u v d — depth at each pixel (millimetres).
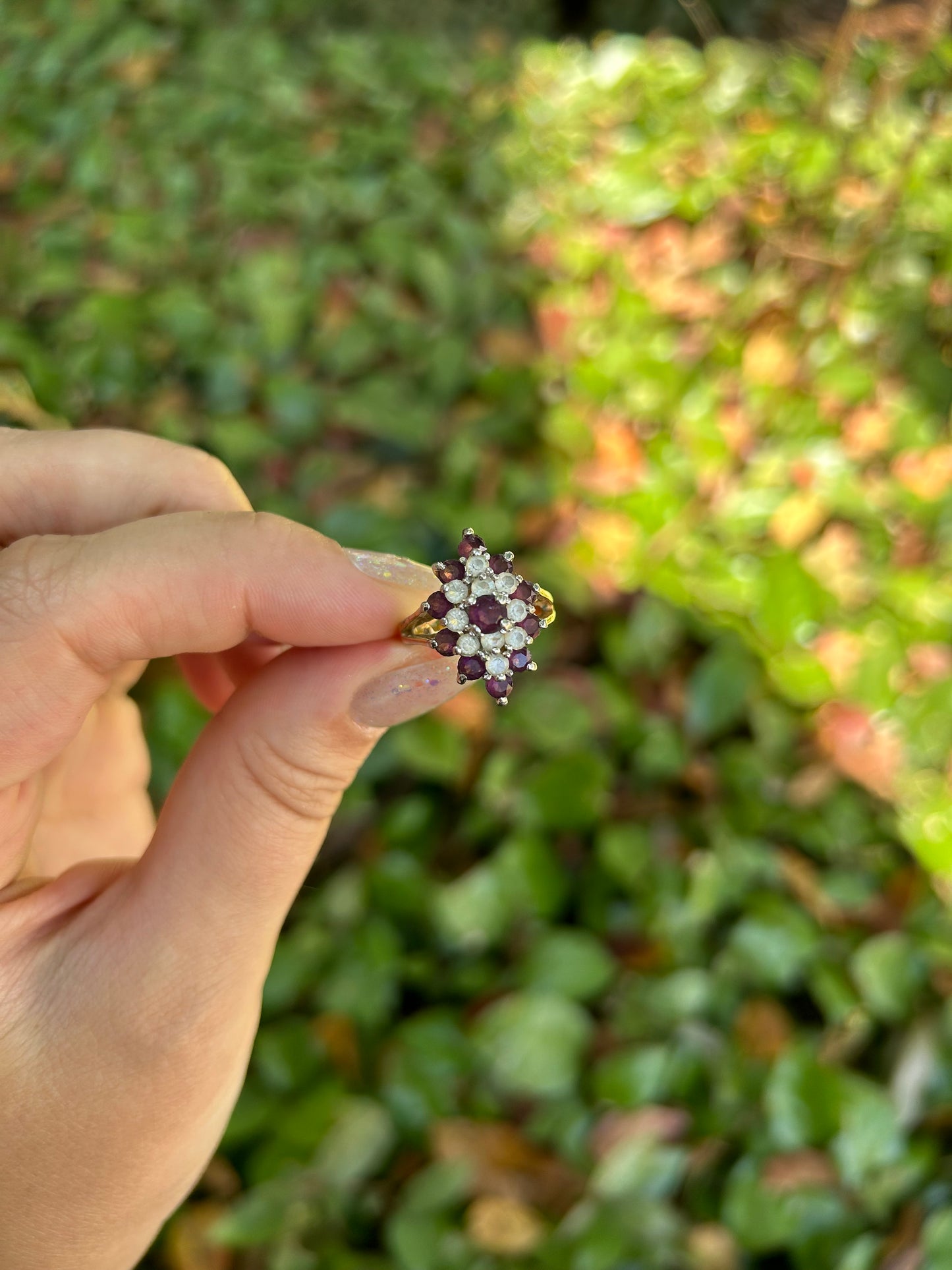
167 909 127
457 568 134
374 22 556
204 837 128
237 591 129
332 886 250
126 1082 127
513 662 131
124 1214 137
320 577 129
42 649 122
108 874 136
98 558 126
